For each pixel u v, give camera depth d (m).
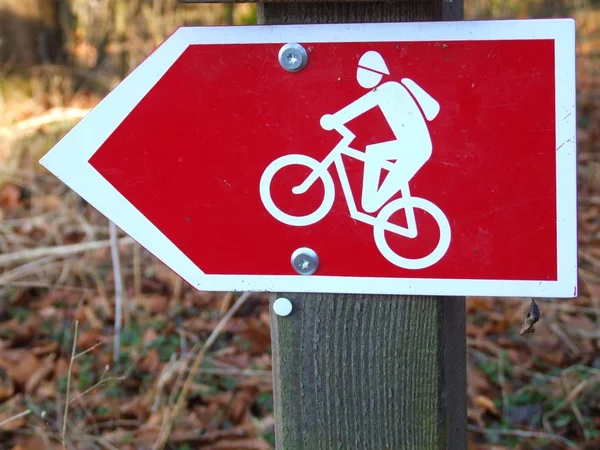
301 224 1.46
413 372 1.51
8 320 4.32
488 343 3.96
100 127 1.48
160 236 1.50
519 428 3.43
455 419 1.90
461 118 1.38
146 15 7.65
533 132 1.37
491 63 1.36
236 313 4.36
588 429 3.42
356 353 1.51
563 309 4.35
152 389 3.55
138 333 4.09
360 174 1.42
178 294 4.45
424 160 1.40
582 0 11.30
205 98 1.45
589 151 6.84
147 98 1.46
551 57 1.35
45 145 5.96
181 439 3.24
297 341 1.52
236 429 3.31
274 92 1.43
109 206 1.50
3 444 3.23
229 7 7.91
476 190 1.40
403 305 1.48
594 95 8.36
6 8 6.82
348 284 1.46
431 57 1.37
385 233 1.43
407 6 1.41
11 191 5.54
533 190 1.38
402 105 1.39
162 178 1.48
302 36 1.40
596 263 4.76
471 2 10.73
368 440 1.54
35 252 4.63
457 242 1.42
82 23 7.68
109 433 3.29
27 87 6.79
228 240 1.48
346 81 1.40
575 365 3.82
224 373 3.74
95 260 4.80
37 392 3.57
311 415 1.54
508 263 1.40
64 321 4.25
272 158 1.45
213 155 1.46
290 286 1.48
